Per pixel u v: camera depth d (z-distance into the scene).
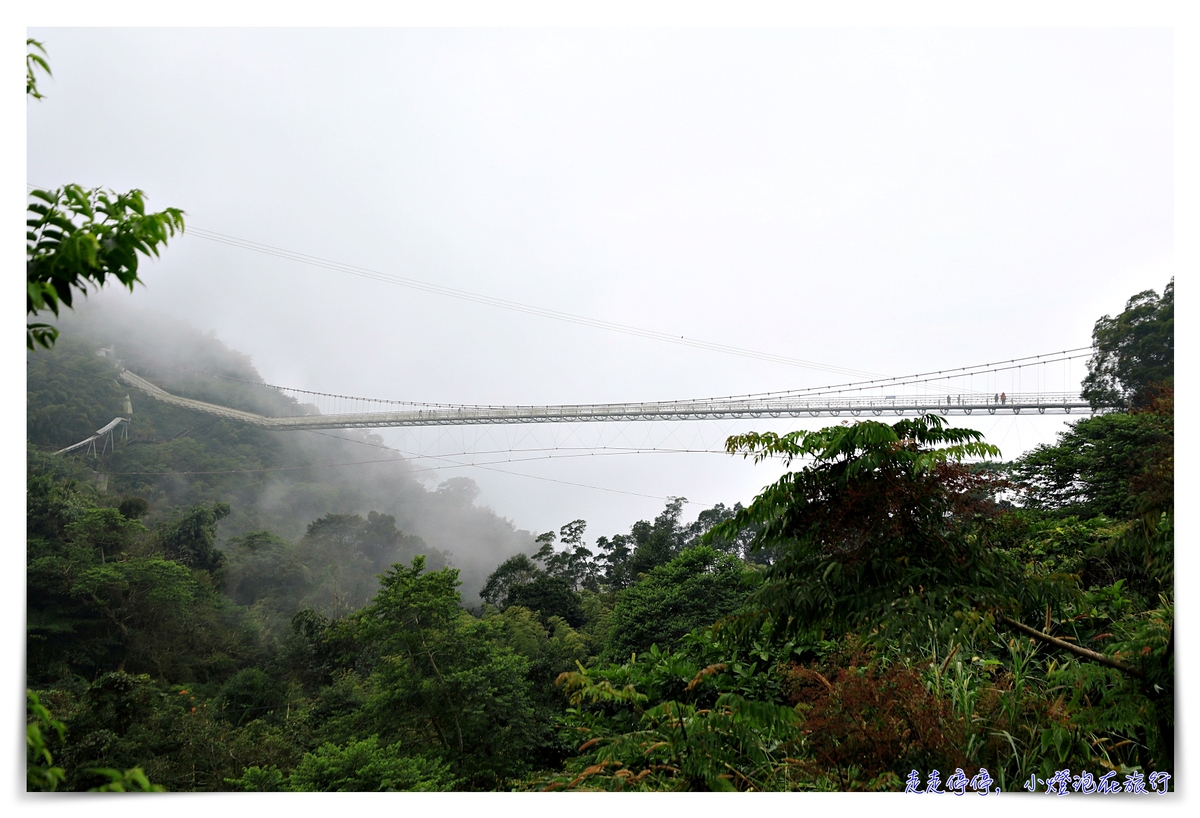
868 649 4.61
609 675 5.59
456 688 15.45
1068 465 15.30
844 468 3.67
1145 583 5.25
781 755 4.10
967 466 3.54
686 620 18.39
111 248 2.04
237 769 17.34
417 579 17.19
